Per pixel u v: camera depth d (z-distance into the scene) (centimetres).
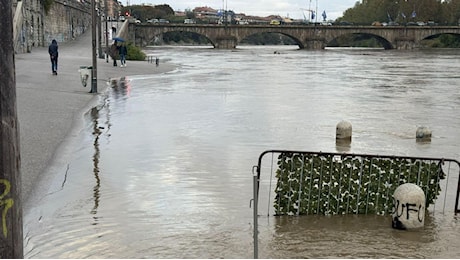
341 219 934
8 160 423
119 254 780
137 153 1464
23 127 1706
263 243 821
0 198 424
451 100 3045
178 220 928
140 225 902
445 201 1052
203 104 2642
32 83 3030
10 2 414
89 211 972
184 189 1121
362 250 795
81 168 1282
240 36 15050
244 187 1141
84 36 10456
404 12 19300
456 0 18388
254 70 5903
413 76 5222
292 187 952
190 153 1477
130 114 2231
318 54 12019
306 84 4062
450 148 1642
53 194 1070
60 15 8962
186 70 5622
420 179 969
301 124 2053
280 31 15200
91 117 2109
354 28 15388
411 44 15600
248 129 1909
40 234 855
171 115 2236
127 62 5984
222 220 930
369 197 963
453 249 804
